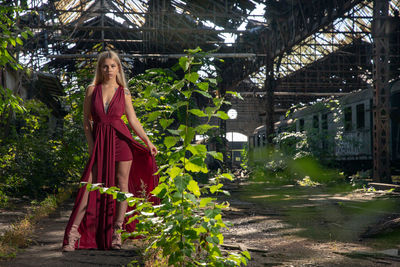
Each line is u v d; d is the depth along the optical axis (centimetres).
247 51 2258
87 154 1042
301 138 1830
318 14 1653
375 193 1088
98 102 409
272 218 674
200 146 259
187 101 264
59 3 1808
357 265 362
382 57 1453
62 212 707
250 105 5541
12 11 503
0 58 451
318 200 961
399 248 435
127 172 409
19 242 411
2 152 873
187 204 254
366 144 1666
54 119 1898
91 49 2306
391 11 1773
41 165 957
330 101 1839
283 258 387
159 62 2259
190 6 1819
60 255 363
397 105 1549
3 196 766
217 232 235
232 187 1463
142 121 655
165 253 259
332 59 2986
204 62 496
